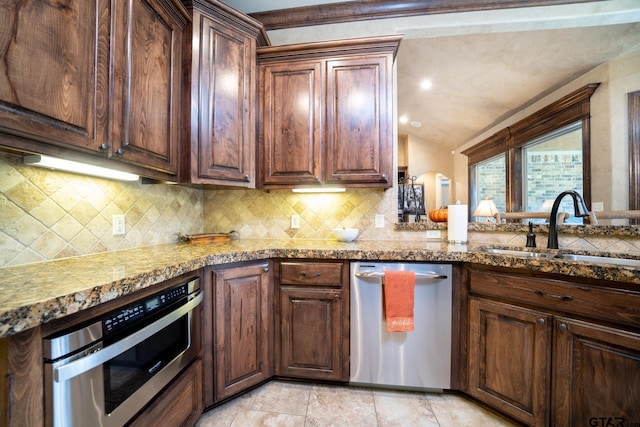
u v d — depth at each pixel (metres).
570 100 2.17
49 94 0.81
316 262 1.54
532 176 2.43
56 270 0.93
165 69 1.37
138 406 0.87
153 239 1.68
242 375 1.46
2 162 0.95
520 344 1.21
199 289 1.28
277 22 2.11
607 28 1.95
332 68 1.78
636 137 1.88
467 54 2.38
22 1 0.74
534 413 1.16
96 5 0.97
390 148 1.75
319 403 1.44
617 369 0.95
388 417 1.35
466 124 2.99
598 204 2.02
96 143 0.97
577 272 1.02
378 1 1.99
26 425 0.57
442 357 1.47
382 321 1.49
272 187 1.85
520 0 1.90
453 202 2.91
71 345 0.65
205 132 1.56
